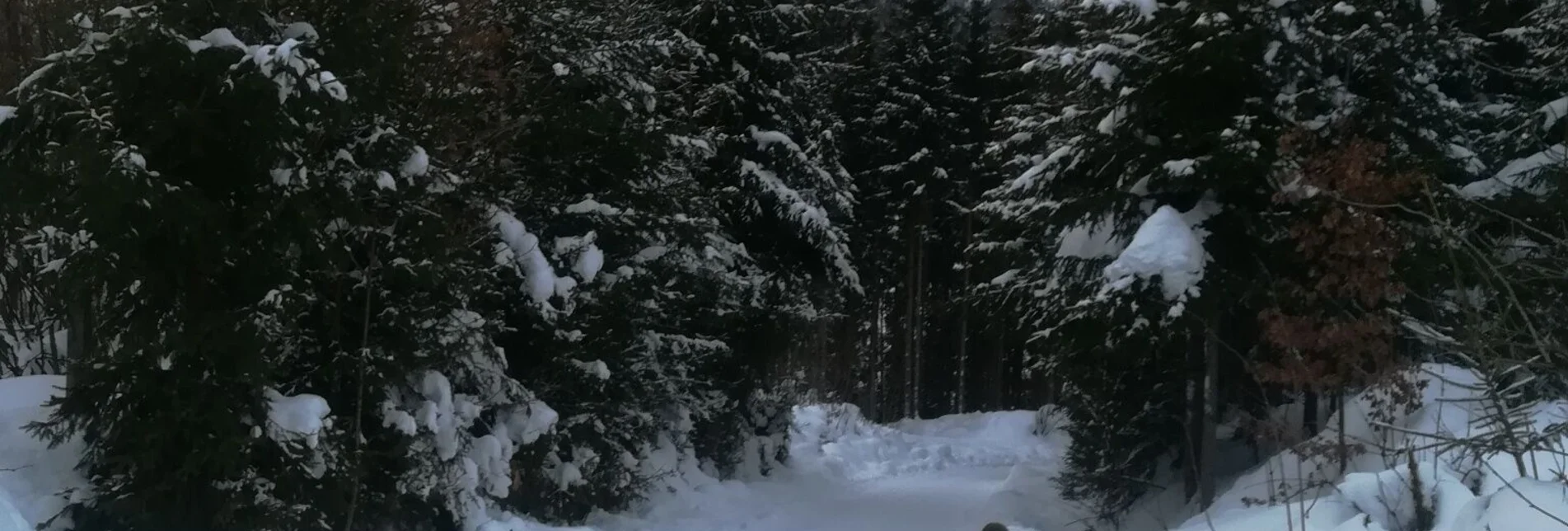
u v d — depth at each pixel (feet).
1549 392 25.18
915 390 98.78
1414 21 35.81
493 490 33.42
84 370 24.56
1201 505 37.76
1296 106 35.17
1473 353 23.39
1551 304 25.75
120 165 21.72
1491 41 43.45
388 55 30.01
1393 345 32.83
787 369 65.21
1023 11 92.58
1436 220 25.43
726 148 56.44
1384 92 36.24
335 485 27.55
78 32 24.77
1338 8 34.78
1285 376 33.40
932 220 97.81
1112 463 42.91
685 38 53.83
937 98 95.14
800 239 58.54
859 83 92.12
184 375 24.08
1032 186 41.29
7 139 23.86
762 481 56.29
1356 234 31.32
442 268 30.07
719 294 50.06
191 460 24.02
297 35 27.09
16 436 26.25
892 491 55.98
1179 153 37.35
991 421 85.87
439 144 34.78
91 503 24.73
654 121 44.01
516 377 39.91
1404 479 19.95
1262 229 35.91
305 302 26.99
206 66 23.67
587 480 40.78
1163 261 34.40
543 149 41.16
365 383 29.35
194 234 23.29
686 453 50.62
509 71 39.45
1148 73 37.09
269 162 24.88
